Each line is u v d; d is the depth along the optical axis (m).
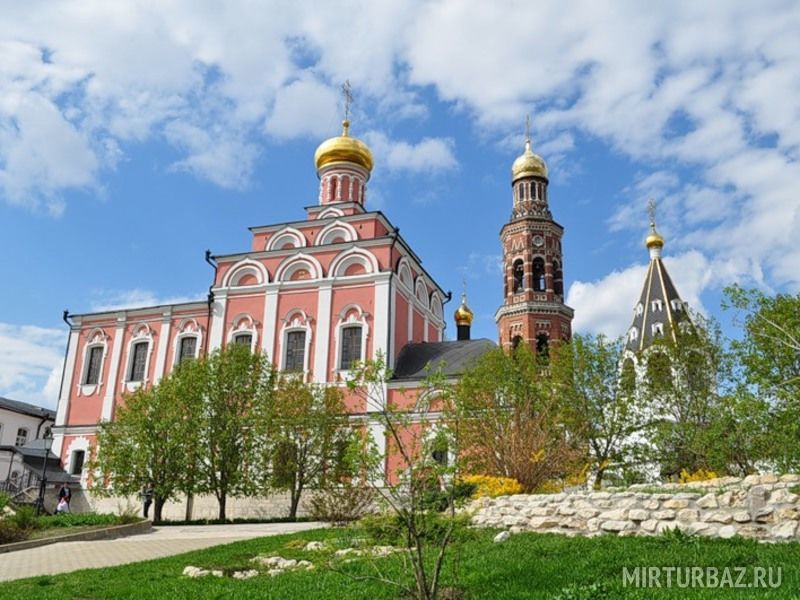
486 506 15.60
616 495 13.54
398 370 35.69
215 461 29.75
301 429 30.12
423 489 9.41
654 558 10.43
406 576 10.55
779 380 20.33
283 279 38.38
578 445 25.58
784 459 18.42
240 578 12.42
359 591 10.09
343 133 45.47
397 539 9.68
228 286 39.28
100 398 40.03
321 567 11.13
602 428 26.59
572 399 26.61
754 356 21.23
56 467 39.00
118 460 29.19
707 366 26.98
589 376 27.16
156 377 39.03
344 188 44.03
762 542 11.20
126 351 40.47
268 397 30.61
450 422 10.55
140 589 11.77
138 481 29.14
